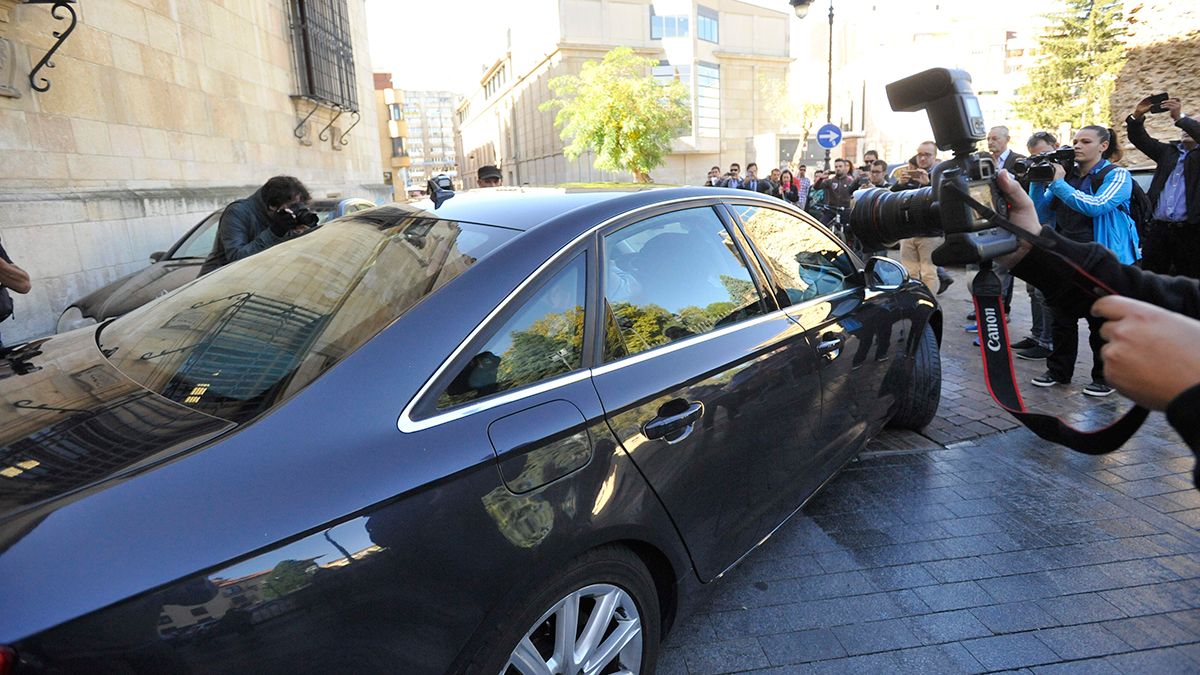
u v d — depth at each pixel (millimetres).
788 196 14609
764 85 51750
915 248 7371
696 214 2352
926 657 2211
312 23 11805
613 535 1675
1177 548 2738
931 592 2523
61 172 6004
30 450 1314
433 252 1878
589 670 1705
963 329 6324
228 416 1395
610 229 2012
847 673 2154
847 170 10680
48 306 5609
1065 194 4262
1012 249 1192
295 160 11477
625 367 1858
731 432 2088
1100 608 2410
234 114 9234
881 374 3053
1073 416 4141
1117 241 4352
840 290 2898
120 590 1046
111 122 6668
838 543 2848
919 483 3344
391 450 1367
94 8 6434
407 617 1309
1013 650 2229
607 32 47125
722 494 2084
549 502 1546
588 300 1860
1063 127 39094
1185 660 2160
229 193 8586
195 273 5113
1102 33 36656
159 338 1830
